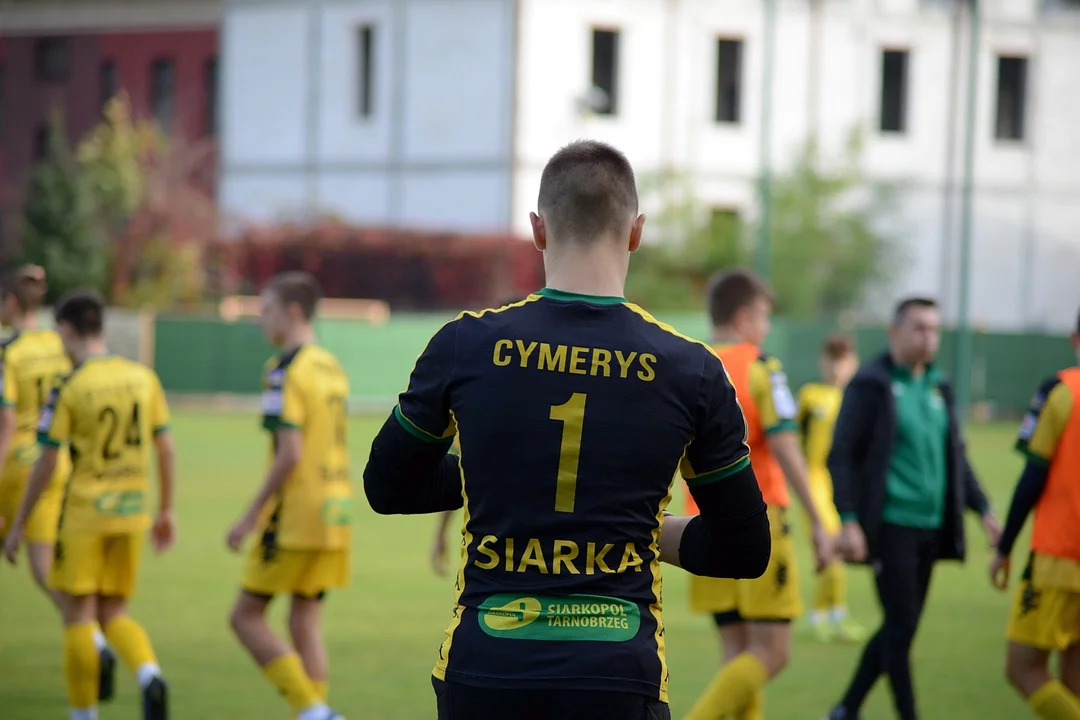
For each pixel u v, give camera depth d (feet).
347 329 260.42
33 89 402.72
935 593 93.86
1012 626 48.03
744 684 48.67
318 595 54.60
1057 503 46.93
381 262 304.30
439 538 58.49
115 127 321.93
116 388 54.70
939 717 59.57
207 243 311.06
